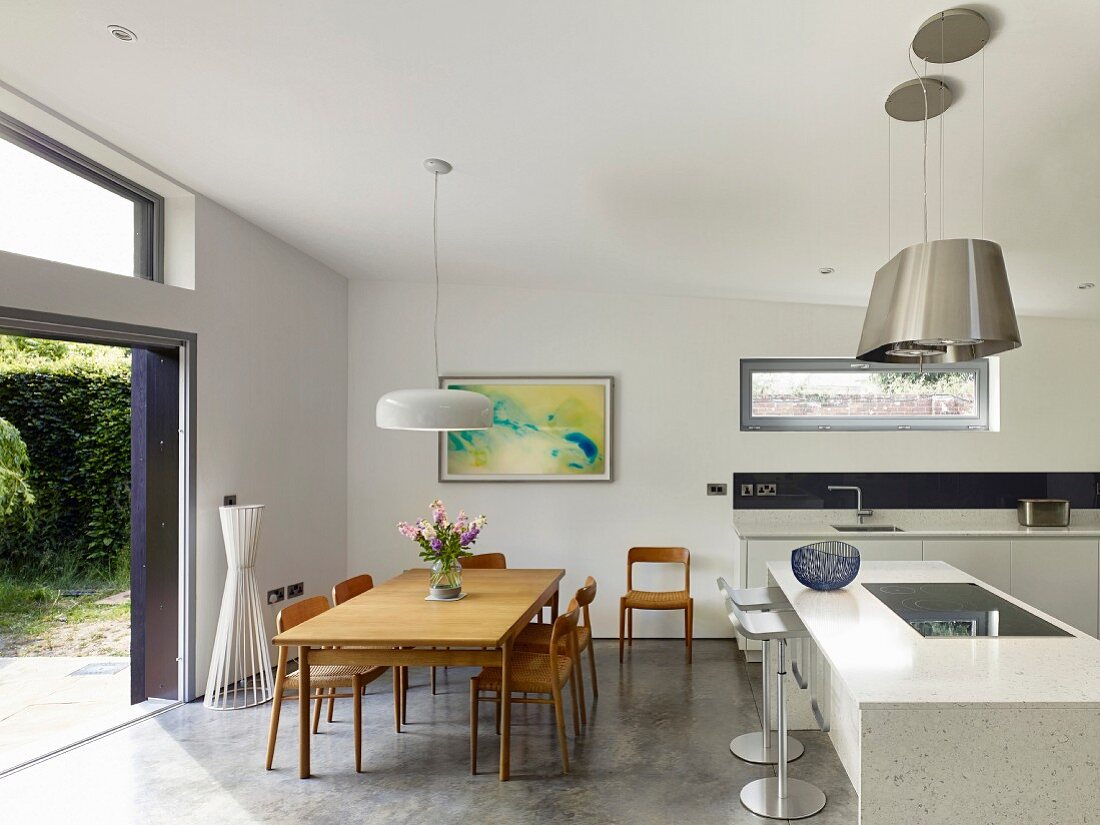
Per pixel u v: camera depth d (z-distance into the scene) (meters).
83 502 4.04
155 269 3.96
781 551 4.72
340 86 2.62
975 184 2.83
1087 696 1.87
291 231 4.55
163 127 3.17
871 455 5.23
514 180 3.38
